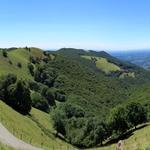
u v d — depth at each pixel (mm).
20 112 145250
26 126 115312
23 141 90375
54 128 154250
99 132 138625
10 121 105188
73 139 150375
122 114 130500
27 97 151125
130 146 93688
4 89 150375
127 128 130750
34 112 162375
